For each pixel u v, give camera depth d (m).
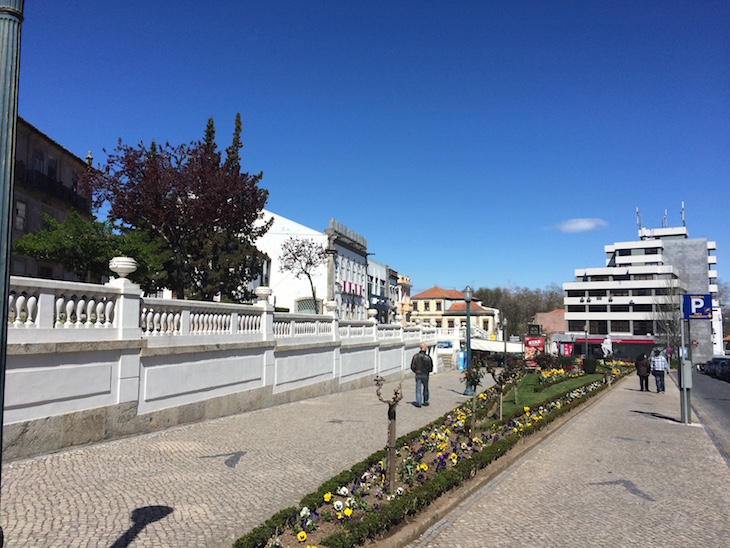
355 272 52.34
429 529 5.67
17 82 3.03
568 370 34.28
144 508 5.49
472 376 14.69
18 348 6.87
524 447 9.98
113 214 20.94
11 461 6.82
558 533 5.69
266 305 13.66
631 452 10.17
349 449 9.04
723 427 14.19
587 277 90.75
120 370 8.73
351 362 20.23
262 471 7.30
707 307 14.11
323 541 4.61
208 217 21.47
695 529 5.93
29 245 17.03
